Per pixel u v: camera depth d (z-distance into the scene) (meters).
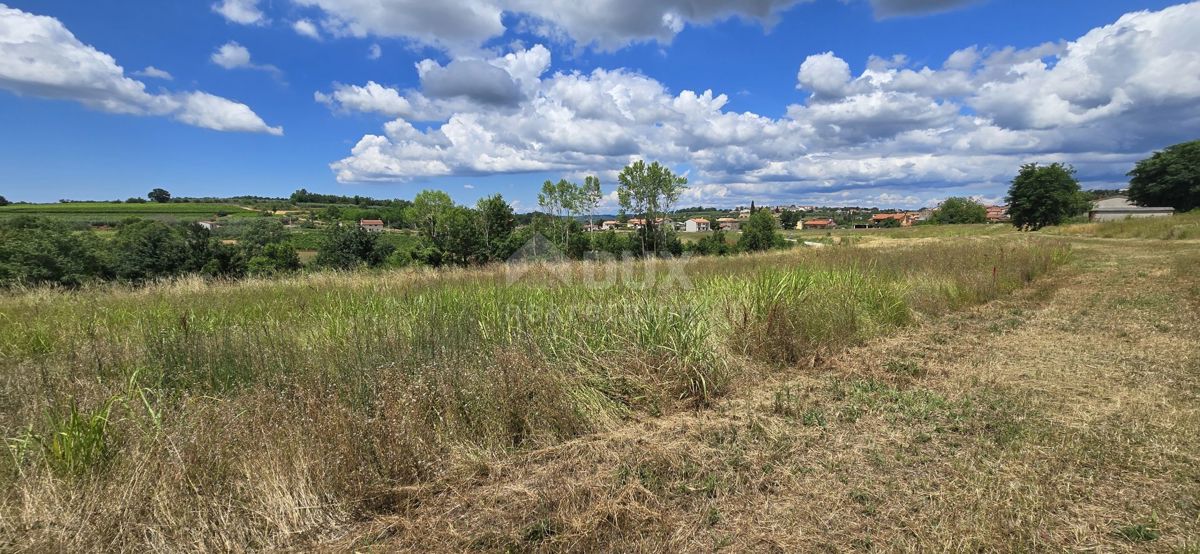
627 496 2.63
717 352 4.55
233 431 2.84
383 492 2.60
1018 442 3.19
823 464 3.01
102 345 4.60
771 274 6.84
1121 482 2.72
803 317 5.79
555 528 2.40
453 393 3.47
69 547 2.11
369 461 2.76
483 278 9.84
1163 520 2.38
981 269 10.01
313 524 2.43
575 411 3.60
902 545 2.24
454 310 5.53
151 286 9.91
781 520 2.47
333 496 2.57
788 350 5.20
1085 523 2.36
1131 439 3.21
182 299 7.82
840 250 16.17
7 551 2.09
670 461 2.99
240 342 4.49
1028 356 5.19
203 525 2.28
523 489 2.71
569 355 4.37
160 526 2.26
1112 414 3.62
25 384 3.64
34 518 2.22
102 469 2.58
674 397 4.07
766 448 3.21
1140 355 5.06
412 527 2.41
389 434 2.85
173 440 2.71
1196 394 3.96
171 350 4.21
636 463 2.99
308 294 8.26
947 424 3.54
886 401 4.03
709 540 2.33
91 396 3.28
